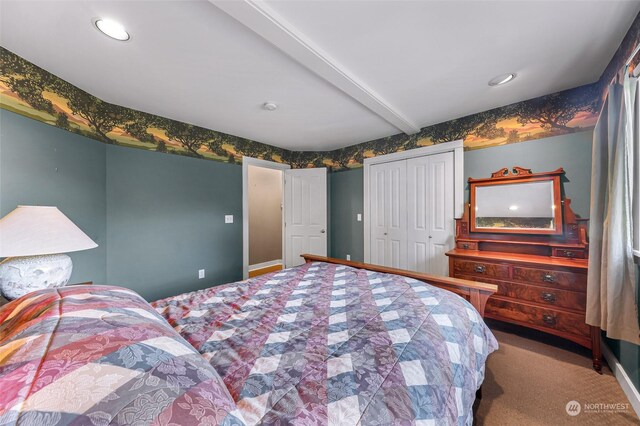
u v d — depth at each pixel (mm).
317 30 1502
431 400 757
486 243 2629
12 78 1682
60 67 1862
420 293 1381
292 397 661
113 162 2510
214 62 1822
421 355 867
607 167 1664
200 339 960
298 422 589
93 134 2326
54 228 1385
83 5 1312
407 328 1006
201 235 3203
